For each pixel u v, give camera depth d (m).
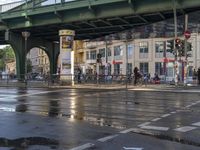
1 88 37.19
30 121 14.22
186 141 10.55
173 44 40.34
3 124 13.48
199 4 35.03
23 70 54.94
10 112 17.00
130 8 38.44
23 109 18.23
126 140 10.66
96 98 24.44
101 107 19.11
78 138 10.92
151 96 26.08
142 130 12.27
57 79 43.44
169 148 9.67
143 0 37.62
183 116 15.65
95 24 46.16
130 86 39.84
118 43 88.31
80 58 107.56
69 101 22.33
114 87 38.19
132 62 85.44
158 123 13.75
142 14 38.97
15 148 9.62
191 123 13.74
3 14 49.94
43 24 46.34
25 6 47.72
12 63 158.00
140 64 83.94
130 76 44.03
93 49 99.44
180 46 39.44
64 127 12.84
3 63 169.12
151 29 57.44
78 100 22.97
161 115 15.97
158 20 42.97
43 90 33.06
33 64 146.00
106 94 28.02
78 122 14.01
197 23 51.50
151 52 81.88
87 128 12.65
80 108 18.67
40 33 55.09
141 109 18.20
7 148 9.62
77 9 42.34
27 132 11.88
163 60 76.94
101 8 40.47
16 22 50.16
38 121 14.23
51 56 61.50
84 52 104.44
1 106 19.55
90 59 101.06
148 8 37.56
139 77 44.56
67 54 43.69
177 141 10.55
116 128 12.66
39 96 26.05
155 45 81.19
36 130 12.24
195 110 17.78
